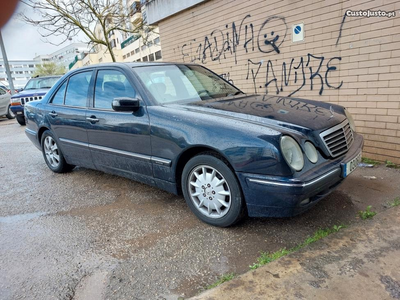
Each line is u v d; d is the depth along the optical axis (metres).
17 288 2.21
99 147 3.75
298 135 2.53
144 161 3.25
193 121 2.81
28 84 12.01
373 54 4.11
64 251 2.66
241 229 2.84
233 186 2.63
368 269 2.10
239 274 2.21
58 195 3.97
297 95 5.14
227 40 6.18
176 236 2.79
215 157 2.70
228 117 2.77
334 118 2.97
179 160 2.96
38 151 6.74
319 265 2.17
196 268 2.32
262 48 5.52
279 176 2.35
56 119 4.34
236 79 6.19
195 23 6.85
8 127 11.36
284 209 2.43
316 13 4.62
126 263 2.44
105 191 4.01
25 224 3.21
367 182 3.71
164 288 2.13
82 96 4.04
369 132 4.36
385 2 3.88
